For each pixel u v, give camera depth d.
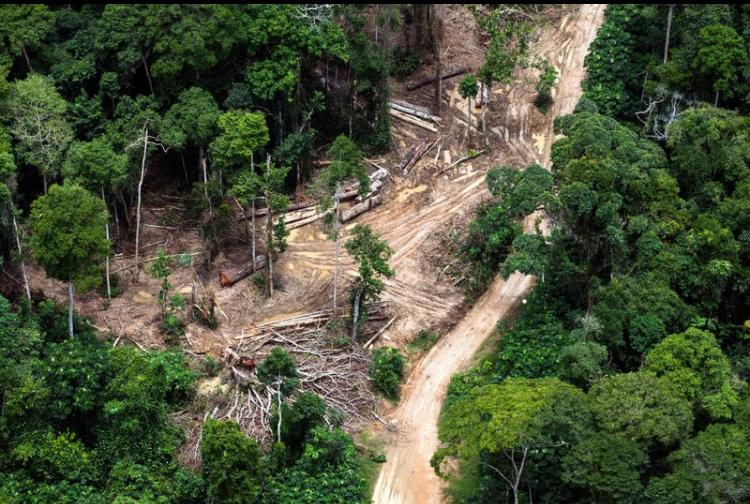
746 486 58.50
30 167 82.00
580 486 62.12
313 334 75.94
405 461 68.81
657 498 58.38
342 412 71.00
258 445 66.50
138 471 63.81
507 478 63.78
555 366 70.31
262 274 79.88
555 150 80.69
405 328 77.94
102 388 65.56
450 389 73.06
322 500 64.00
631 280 74.50
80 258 66.75
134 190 84.12
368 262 74.44
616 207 73.75
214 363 72.19
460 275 81.94
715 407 64.31
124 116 81.69
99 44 83.50
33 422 64.25
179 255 81.62
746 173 83.12
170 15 82.56
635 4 103.50
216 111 81.44
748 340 76.81
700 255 78.25
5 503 61.00
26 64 84.62
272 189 77.44
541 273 75.94
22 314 71.88
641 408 61.16
